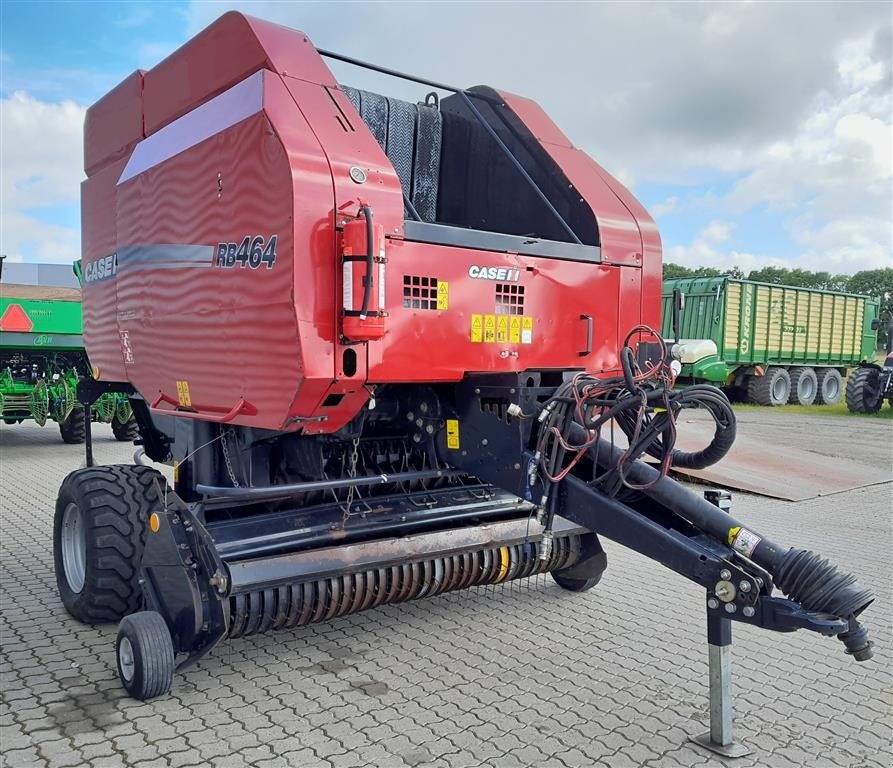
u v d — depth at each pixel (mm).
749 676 3680
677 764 2828
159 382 3980
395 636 4074
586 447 3043
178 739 2936
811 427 15273
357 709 3215
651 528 2930
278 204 2947
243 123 3160
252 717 3129
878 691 3525
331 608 3479
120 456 10430
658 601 4695
